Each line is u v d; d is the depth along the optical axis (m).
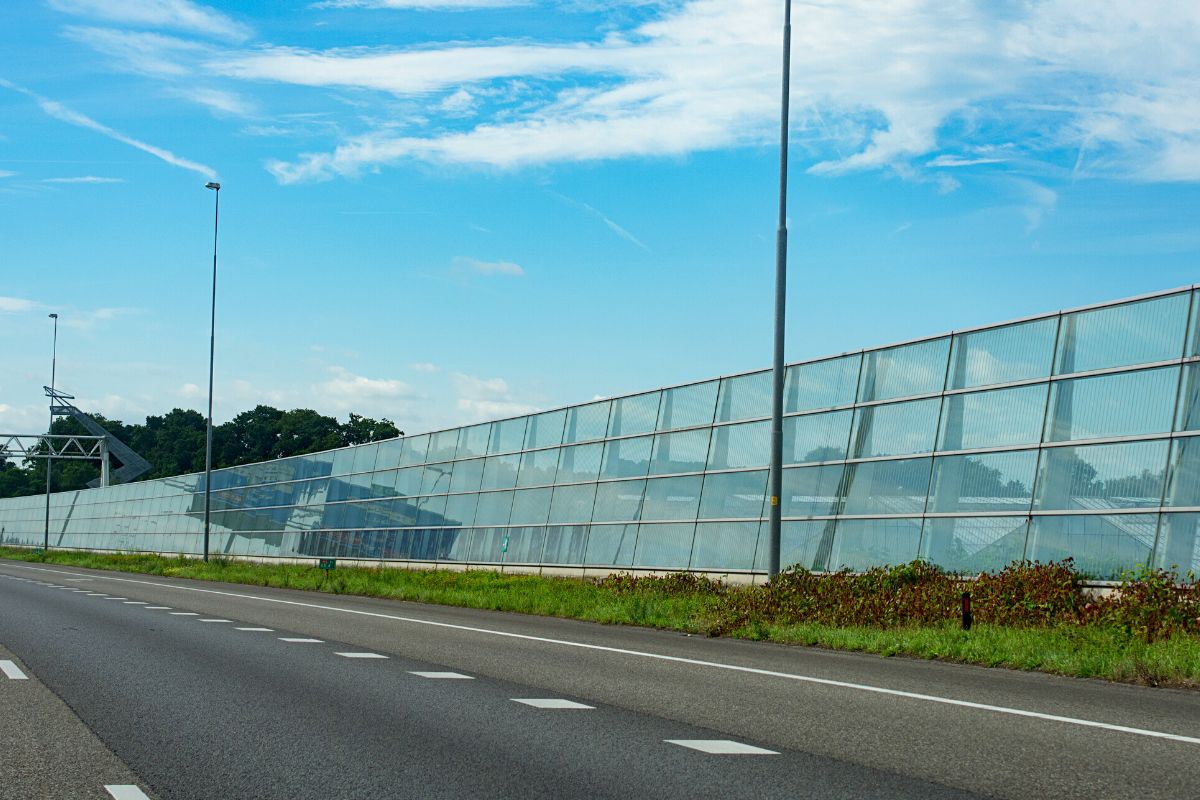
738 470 33.75
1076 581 20.94
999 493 25.00
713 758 8.09
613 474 40.16
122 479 96.62
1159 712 10.30
